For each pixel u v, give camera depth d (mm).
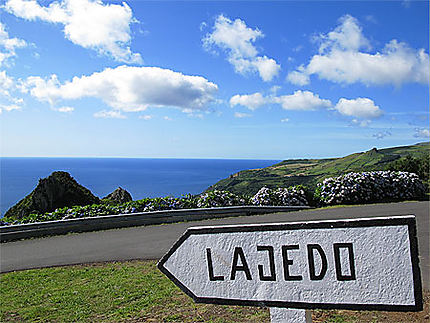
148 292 5770
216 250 1814
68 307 5449
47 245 10078
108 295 5828
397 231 1553
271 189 15266
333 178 15664
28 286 6762
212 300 1811
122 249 9086
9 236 10812
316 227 1657
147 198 13930
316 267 1654
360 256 1594
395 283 1545
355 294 1593
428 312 4160
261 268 1738
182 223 12180
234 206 13391
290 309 1696
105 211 12789
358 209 13016
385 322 3967
